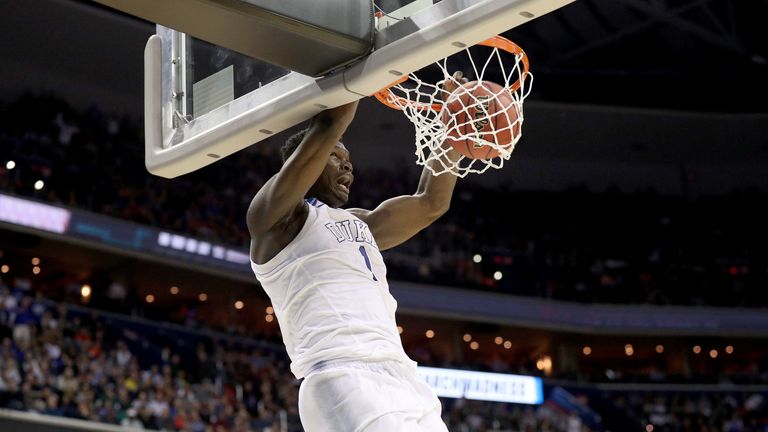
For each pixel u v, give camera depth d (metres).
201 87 3.43
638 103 27.11
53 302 17.23
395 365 2.86
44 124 20.84
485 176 26.95
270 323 24.14
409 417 2.77
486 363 23.61
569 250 26.20
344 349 2.80
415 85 3.88
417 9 2.84
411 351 24.53
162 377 17.00
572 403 22.92
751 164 27.81
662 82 26.73
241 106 3.24
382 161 26.36
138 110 23.39
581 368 27.41
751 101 27.11
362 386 2.76
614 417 23.25
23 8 21.70
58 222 19.20
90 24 22.48
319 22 2.82
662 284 25.70
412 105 3.41
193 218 21.48
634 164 27.84
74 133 21.17
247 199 22.95
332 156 3.21
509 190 26.95
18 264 20.70
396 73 2.90
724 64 26.28
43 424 14.32
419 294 23.69
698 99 27.14
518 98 3.30
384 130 26.09
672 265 26.12
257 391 18.77
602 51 25.77
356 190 25.53
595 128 27.31
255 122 3.15
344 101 3.01
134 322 18.55
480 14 2.65
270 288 3.01
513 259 25.42
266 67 3.20
